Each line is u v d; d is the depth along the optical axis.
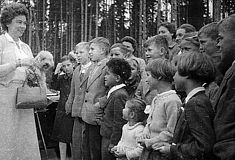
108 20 34.31
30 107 4.21
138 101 4.09
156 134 3.36
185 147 2.51
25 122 4.33
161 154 3.20
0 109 4.15
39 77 4.36
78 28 34.28
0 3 24.83
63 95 6.38
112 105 4.45
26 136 4.32
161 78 3.42
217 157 2.32
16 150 4.23
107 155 4.54
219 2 17.22
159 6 16.97
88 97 5.09
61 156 6.51
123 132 4.13
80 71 5.78
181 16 26.33
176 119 3.22
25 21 4.40
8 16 4.29
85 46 5.86
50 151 7.55
